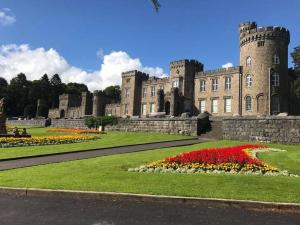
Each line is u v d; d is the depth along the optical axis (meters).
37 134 45.75
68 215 9.49
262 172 15.27
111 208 10.15
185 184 12.50
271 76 59.34
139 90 84.12
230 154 17.56
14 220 9.04
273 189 11.57
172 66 74.19
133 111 82.88
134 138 37.28
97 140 35.66
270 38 60.22
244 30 65.88
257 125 33.47
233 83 64.94
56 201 11.06
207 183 12.63
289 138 30.95
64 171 16.08
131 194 11.14
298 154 21.53
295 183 12.53
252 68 61.25
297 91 61.22
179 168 16.17
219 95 67.25
